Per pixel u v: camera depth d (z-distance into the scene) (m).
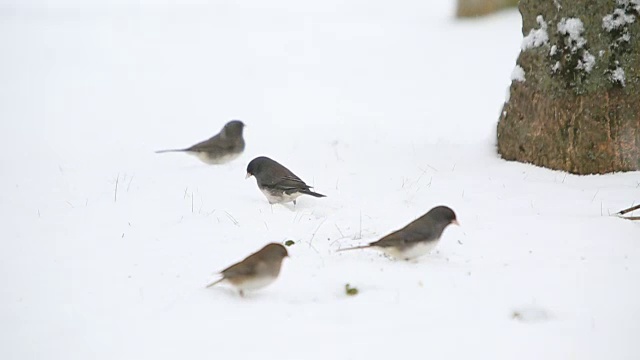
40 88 28.25
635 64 14.16
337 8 46.38
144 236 11.77
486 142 17.33
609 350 7.83
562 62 14.55
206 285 9.74
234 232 11.82
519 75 15.59
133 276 10.17
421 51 32.81
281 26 39.72
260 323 8.62
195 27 39.94
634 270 9.93
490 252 10.80
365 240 11.41
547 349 7.89
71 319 8.91
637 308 8.79
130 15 44.34
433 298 9.19
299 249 10.99
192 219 12.50
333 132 20.80
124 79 29.83
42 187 14.95
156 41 36.69
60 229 12.23
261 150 18.20
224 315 8.84
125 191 14.42
